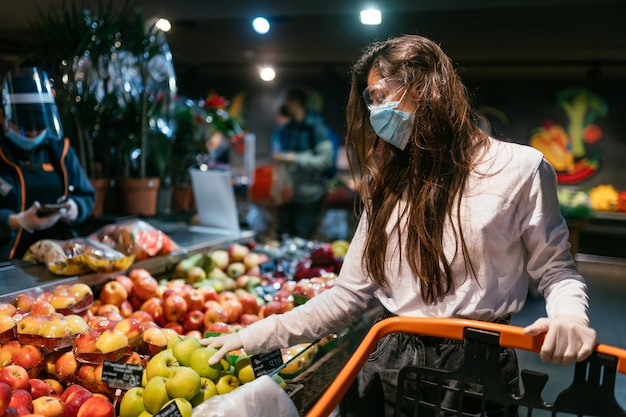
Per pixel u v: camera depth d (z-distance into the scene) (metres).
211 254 2.72
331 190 5.76
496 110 6.68
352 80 1.46
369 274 1.42
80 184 2.58
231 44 5.48
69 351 1.66
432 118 1.28
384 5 3.56
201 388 1.43
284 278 2.76
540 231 1.26
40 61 2.92
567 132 6.54
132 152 3.07
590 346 1.07
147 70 3.05
